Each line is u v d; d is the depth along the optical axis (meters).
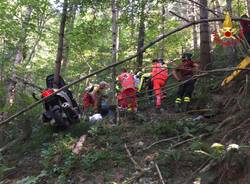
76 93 17.00
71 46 15.05
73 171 6.97
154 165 6.31
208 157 5.73
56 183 6.73
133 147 7.31
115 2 10.39
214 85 9.07
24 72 13.98
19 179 7.38
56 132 8.77
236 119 6.29
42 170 7.37
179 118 8.22
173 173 6.11
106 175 6.66
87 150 7.57
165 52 18.39
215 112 7.66
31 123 9.62
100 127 8.34
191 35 20.97
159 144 7.19
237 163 5.19
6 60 13.55
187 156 6.27
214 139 6.28
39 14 13.83
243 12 16.52
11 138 9.55
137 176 6.26
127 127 8.23
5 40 14.02
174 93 10.40
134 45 16.41
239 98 6.83
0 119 10.06
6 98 11.34
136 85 11.17
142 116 8.87
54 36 16.91
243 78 7.57
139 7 10.24
